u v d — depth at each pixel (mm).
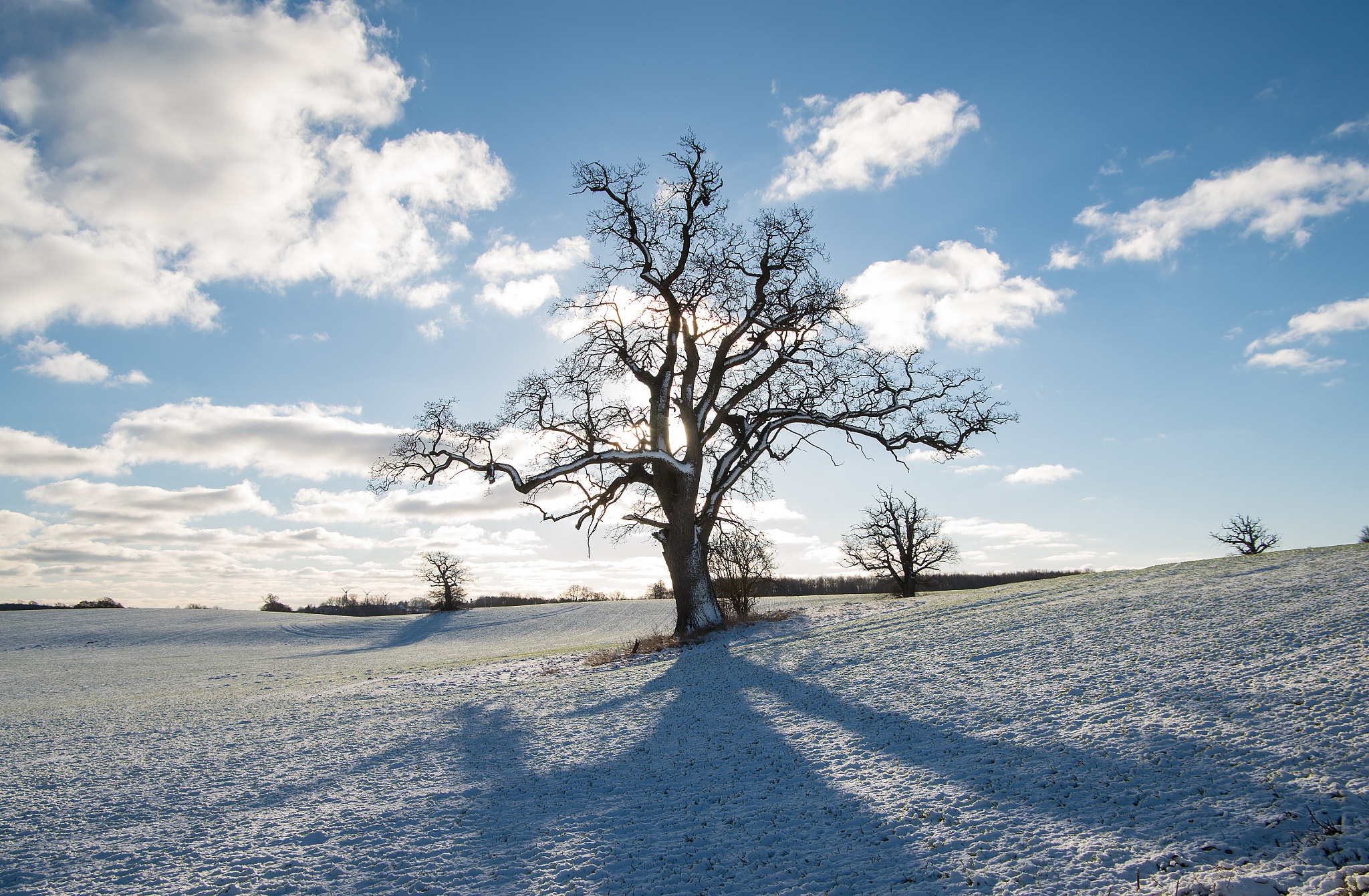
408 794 10516
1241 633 11938
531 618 69812
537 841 8070
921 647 16875
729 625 28906
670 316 28047
